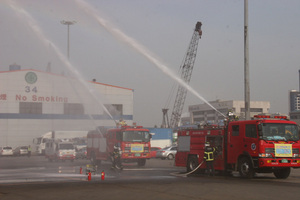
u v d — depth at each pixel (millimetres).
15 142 69938
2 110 69375
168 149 43031
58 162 40469
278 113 20062
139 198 11609
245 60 25547
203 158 21359
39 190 13664
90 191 13219
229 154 19703
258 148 17844
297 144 18312
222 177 19625
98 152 33031
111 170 25344
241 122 19109
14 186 15156
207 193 12664
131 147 29438
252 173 18406
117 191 13172
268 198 11602
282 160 17844
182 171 24203
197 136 22141
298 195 12242
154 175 21062
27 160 46531
